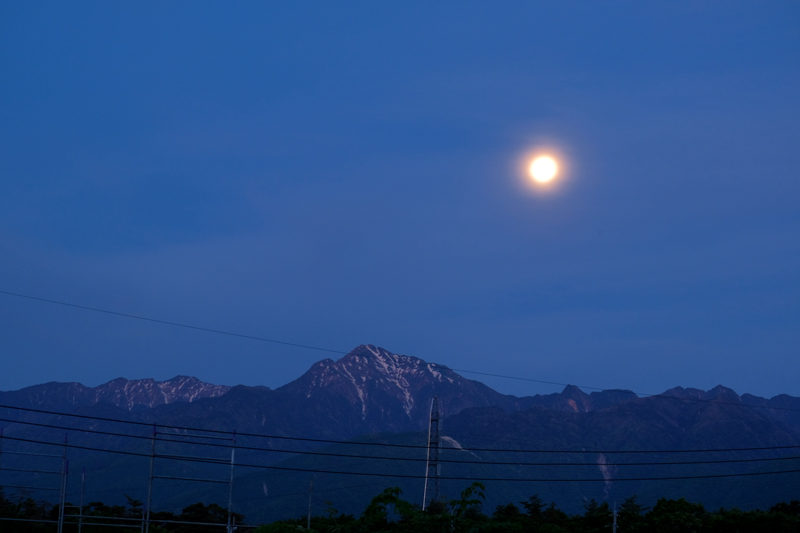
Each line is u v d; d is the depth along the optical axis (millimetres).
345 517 56094
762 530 62938
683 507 67000
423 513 38281
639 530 63000
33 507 80438
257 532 38469
